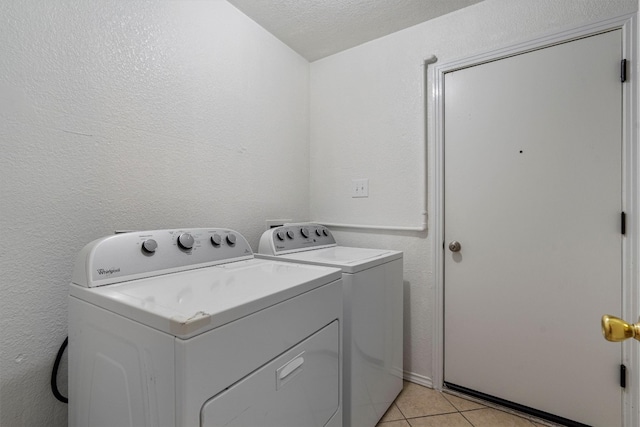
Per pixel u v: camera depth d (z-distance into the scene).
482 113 1.63
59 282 1.02
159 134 1.31
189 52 1.43
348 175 2.08
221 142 1.59
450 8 1.67
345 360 1.23
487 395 1.62
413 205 1.83
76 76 1.05
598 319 1.36
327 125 2.18
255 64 1.79
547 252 1.47
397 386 1.67
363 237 2.01
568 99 1.42
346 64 2.09
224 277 0.98
